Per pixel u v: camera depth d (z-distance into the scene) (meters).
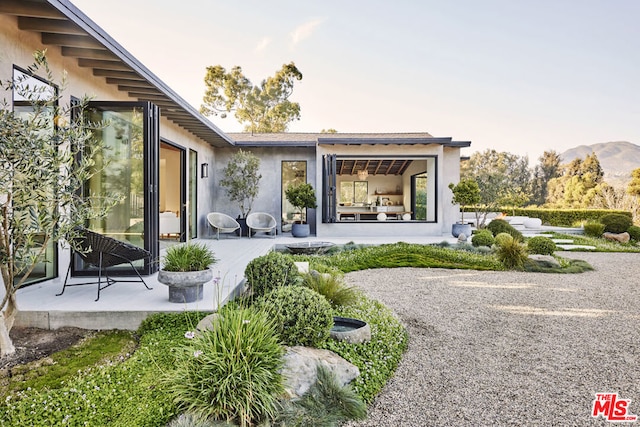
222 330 2.75
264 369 2.60
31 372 2.88
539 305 5.69
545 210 19.14
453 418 2.71
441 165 12.45
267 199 13.11
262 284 4.50
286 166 13.17
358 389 3.02
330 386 2.83
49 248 4.96
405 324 4.77
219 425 2.37
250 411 2.42
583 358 3.78
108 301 4.10
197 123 9.16
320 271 6.05
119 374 2.81
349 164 16.61
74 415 2.34
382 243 10.52
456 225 11.88
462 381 3.28
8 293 3.10
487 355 3.85
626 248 11.95
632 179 21.45
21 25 4.23
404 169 17.33
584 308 5.55
